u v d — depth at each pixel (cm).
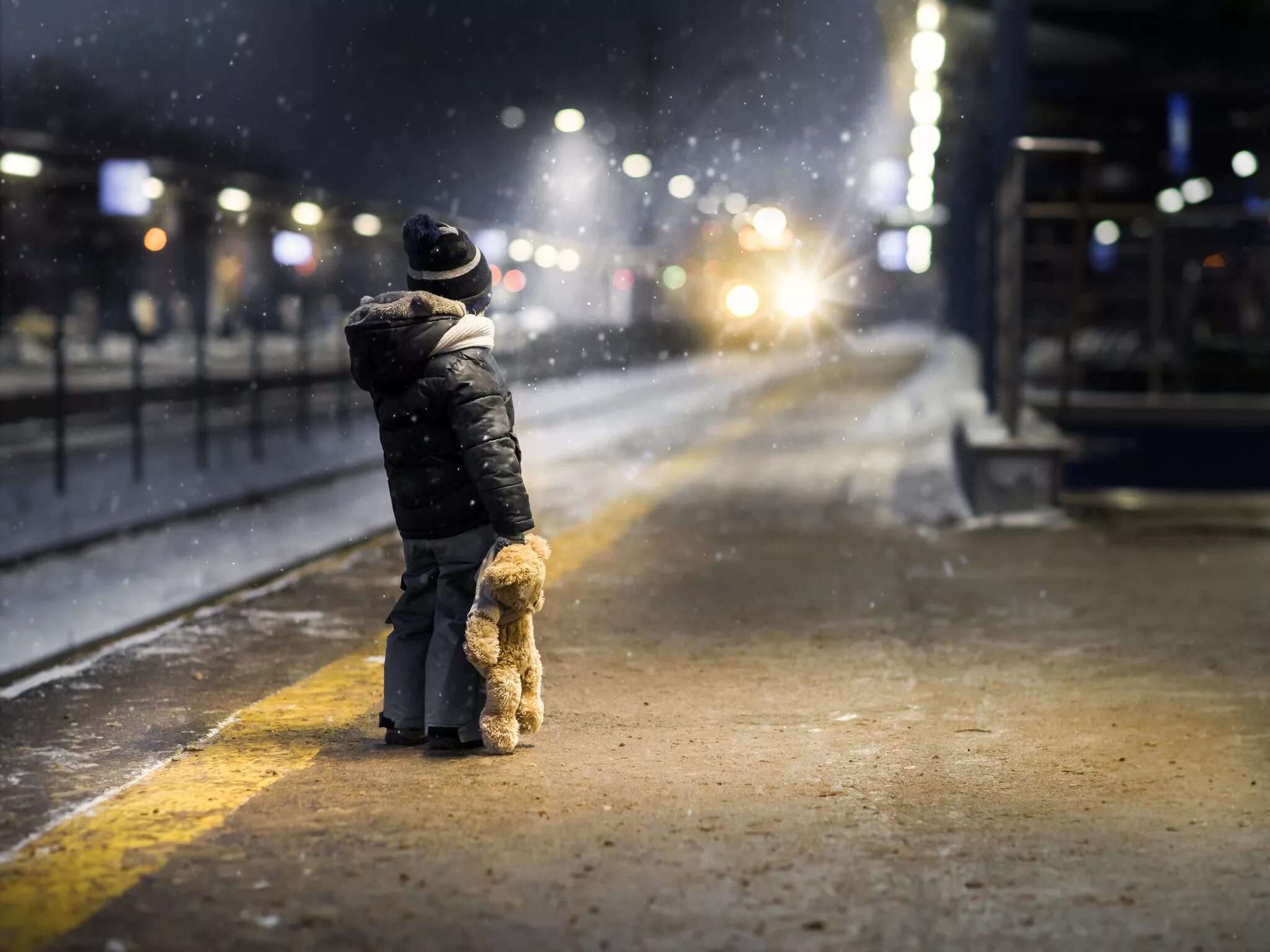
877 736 579
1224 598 912
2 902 385
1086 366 2711
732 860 418
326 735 579
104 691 669
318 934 360
